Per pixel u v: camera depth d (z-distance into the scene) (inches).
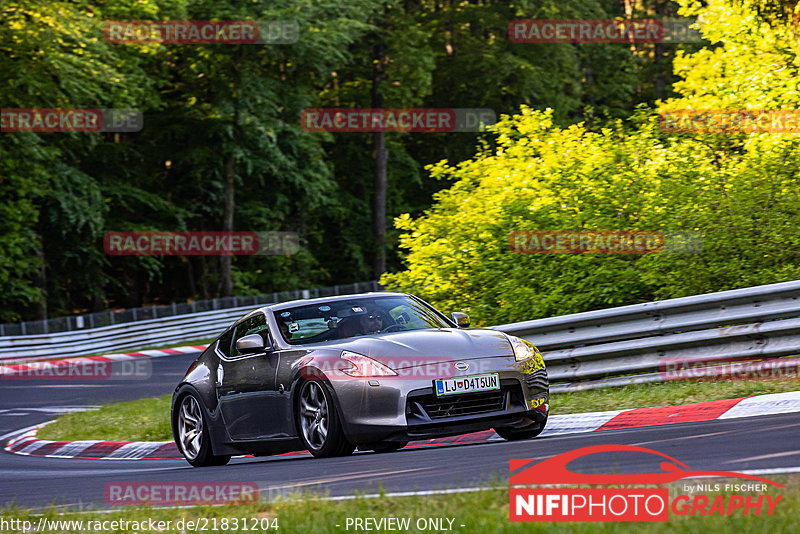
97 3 4692.4
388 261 7534.5
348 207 7086.6
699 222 1756.9
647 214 1819.6
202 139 5826.8
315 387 1127.6
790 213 1745.8
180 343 4761.3
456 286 2034.9
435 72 7047.2
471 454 997.2
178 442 1387.8
